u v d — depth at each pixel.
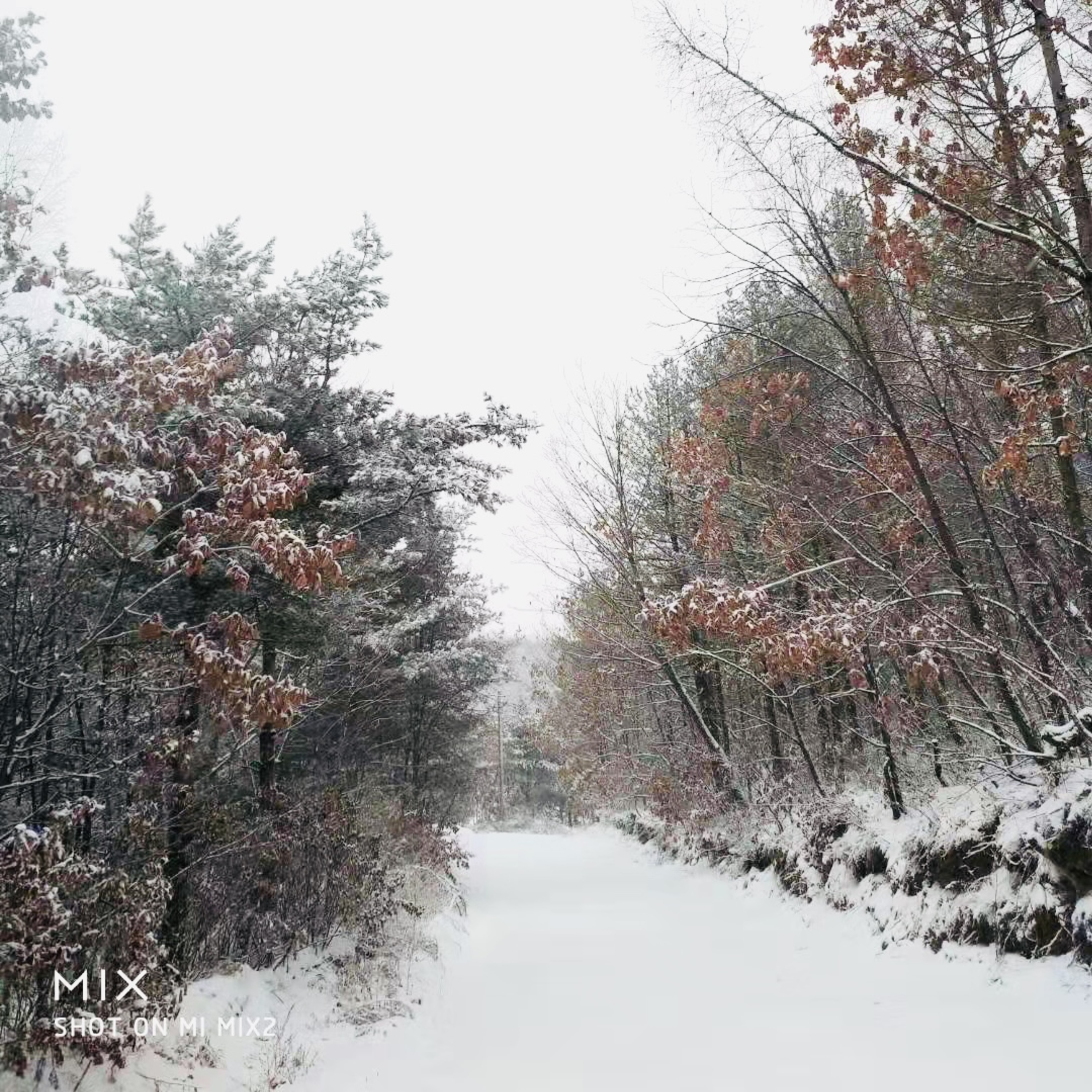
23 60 10.12
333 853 8.78
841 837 10.96
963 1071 5.21
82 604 6.39
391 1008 7.31
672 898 14.21
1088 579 8.23
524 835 32.78
